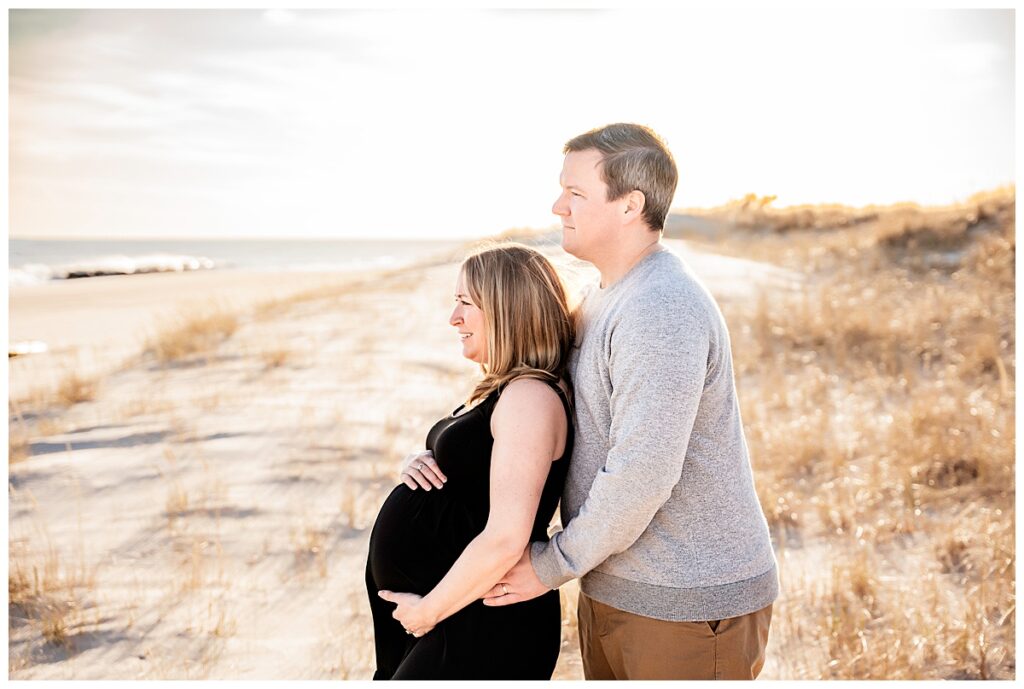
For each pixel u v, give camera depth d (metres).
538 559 2.15
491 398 2.24
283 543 4.84
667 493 2.00
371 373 9.29
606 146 2.17
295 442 6.74
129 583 4.34
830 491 5.41
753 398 7.43
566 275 2.51
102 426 7.44
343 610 4.07
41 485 5.90
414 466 2.44
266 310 14.66
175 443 6.84
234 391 8.63
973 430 6.09
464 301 2.35
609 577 2.22
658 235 2.26
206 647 3.70
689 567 2.13
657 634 2.15
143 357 10.75
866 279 11.22
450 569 2.19
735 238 15.61
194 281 33.19
